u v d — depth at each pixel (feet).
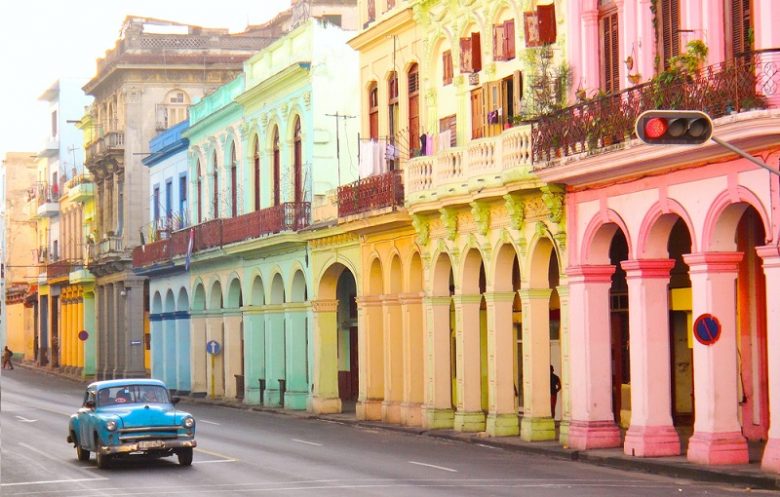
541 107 102.94
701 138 66.69
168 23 261.44
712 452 83.46
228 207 190.49
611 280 103.30
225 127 191.11
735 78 78.13
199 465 93.76
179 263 200.23
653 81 86.38
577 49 102.47
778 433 78.07
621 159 89.71
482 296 122.52
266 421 146.51
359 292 143.74
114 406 94.79
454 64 122.21
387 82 138.82
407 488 76.33
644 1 94.43
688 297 106.73
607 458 90.99
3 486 83.05
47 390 231.09
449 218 118.73
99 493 78.07
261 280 176.24
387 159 135.74
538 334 107.76
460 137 120.88
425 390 126.82
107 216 265.13
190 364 205.46
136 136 248.73
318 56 159.94
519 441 106.83
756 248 80.02
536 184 102.78
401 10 131.44
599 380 99.04
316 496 73.51
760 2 80.64
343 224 139.95
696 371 85.51
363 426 135.54
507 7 113.60
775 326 78.64
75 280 281.33
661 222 91.56
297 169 166.20
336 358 156.25
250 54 251.39
